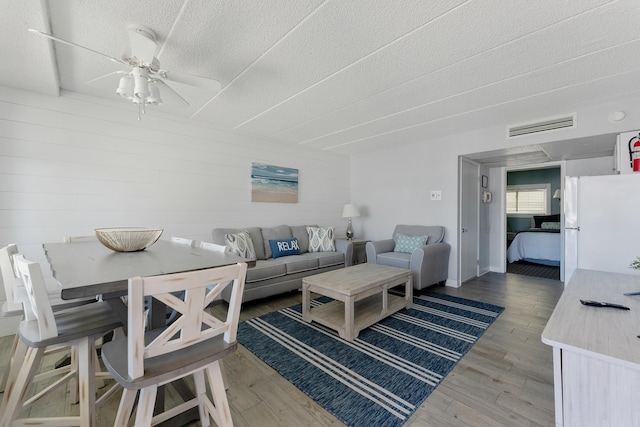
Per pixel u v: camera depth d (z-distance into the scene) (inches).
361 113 127.9
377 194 205.9
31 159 102.3
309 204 195.5
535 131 133.4
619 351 36.4
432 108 121.2
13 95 99.0
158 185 130.2
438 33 70.5
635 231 90.7
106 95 113.2
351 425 58.3
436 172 173.0
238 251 131.9
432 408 62.8
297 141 179.9
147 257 60.9
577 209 100.3
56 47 77.4
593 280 72.0
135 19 65.1
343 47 76.4
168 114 132.3
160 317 56.7
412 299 130.1
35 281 43.0
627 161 109.6
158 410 58.2
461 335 99.2
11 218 99.0
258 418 60.2
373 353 87.2
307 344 93.3
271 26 67.8
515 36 71.5
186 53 79.0
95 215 114.6
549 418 59.3
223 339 48.0
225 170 152.4
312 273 153.3
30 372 48.5
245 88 102.4
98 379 64.6
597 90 102.3
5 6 58.2
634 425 34.8
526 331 102.3
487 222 206.7
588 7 60.9
